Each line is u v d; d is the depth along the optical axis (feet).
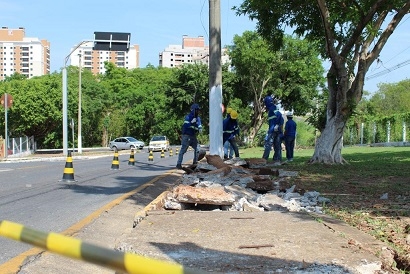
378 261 14.76
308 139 166.61
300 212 23.63
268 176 37.65
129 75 312.50
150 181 45.93
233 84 166.71
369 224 20.95
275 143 56.90
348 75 53.88
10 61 396.57
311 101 158.30
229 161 46.37
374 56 53.93
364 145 142.92
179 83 181.27
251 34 148.05
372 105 202.39
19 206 30.55
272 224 20.42
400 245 17.40
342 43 58.59
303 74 151.43
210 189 27.55
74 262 17.63
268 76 153.69
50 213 28.09
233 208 25.95
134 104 260.62
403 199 28.07
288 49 150.30
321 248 16.37
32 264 16.92
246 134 174.91
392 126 134.31
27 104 142.82
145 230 19.25
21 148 133.69
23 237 7.13
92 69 411.75
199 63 182.19
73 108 162.81
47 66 423.23
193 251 16.08
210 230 19.29
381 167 49.85
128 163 75.92
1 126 145.69
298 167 49.75
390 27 53.21
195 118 49.78
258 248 16.49
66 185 42.45
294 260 14.97
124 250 16.33
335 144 54.75
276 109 56.44
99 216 26.78
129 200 33.04
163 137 151.53
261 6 54.65
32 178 49.01
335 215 23.18
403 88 236.02
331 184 35.17
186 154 119.14
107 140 233.96
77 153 133.39
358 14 50.70
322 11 50.55
